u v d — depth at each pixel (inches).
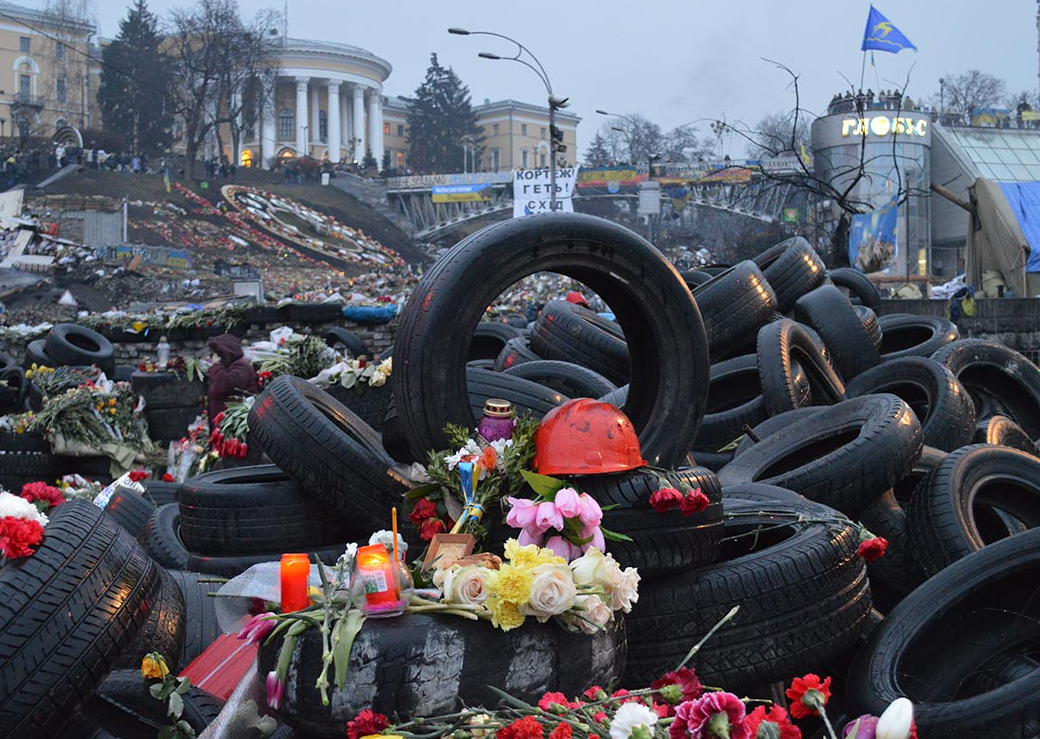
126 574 171.6
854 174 2219.5
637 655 180.4
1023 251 1176.8
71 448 555.8
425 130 5959.6
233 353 563.2
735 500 237.6
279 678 133.9
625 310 208.1
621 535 173.9
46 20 4660.4
